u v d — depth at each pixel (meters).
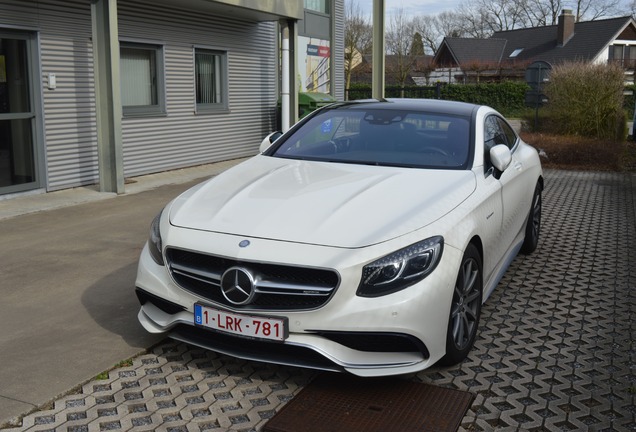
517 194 5.20
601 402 3.43
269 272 3.34
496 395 3.48
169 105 11.59
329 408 3.29
